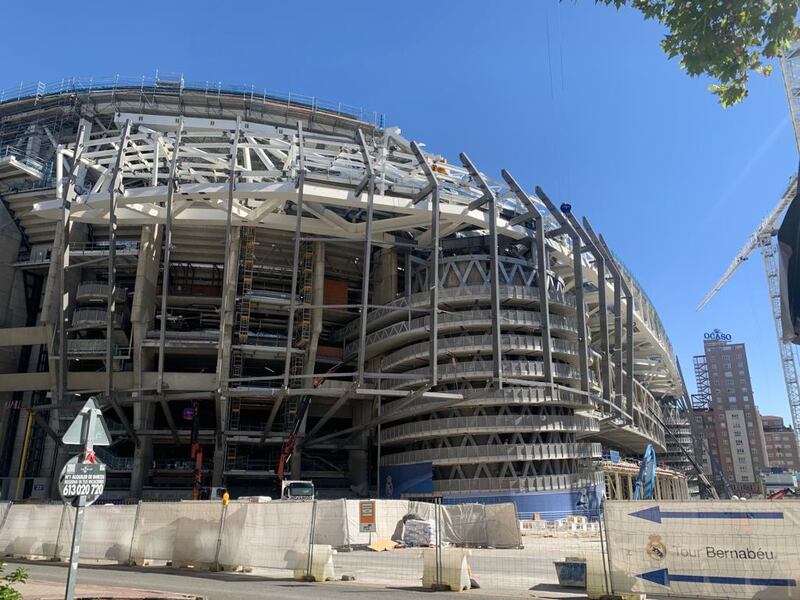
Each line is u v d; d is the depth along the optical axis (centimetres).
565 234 5016
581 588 1319
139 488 4891
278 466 4984
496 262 4066
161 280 5584
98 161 4725
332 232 4766
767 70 734
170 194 4047
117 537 1744
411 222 4572
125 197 4153
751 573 915
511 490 4541
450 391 4994
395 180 4669
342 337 5875
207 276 5681
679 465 10312
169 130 4800
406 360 5094
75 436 793
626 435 7400
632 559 1017
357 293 5894
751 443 17325
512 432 4797
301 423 5053
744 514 940
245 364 5422
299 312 5275
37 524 1920
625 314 6153
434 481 4797
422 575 1448
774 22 641
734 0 652
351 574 1480
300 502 1501
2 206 5569
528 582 1433
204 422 5800
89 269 5497
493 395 4784
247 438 4953
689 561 966
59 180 4353
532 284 5259
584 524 4278
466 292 5009
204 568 1567
